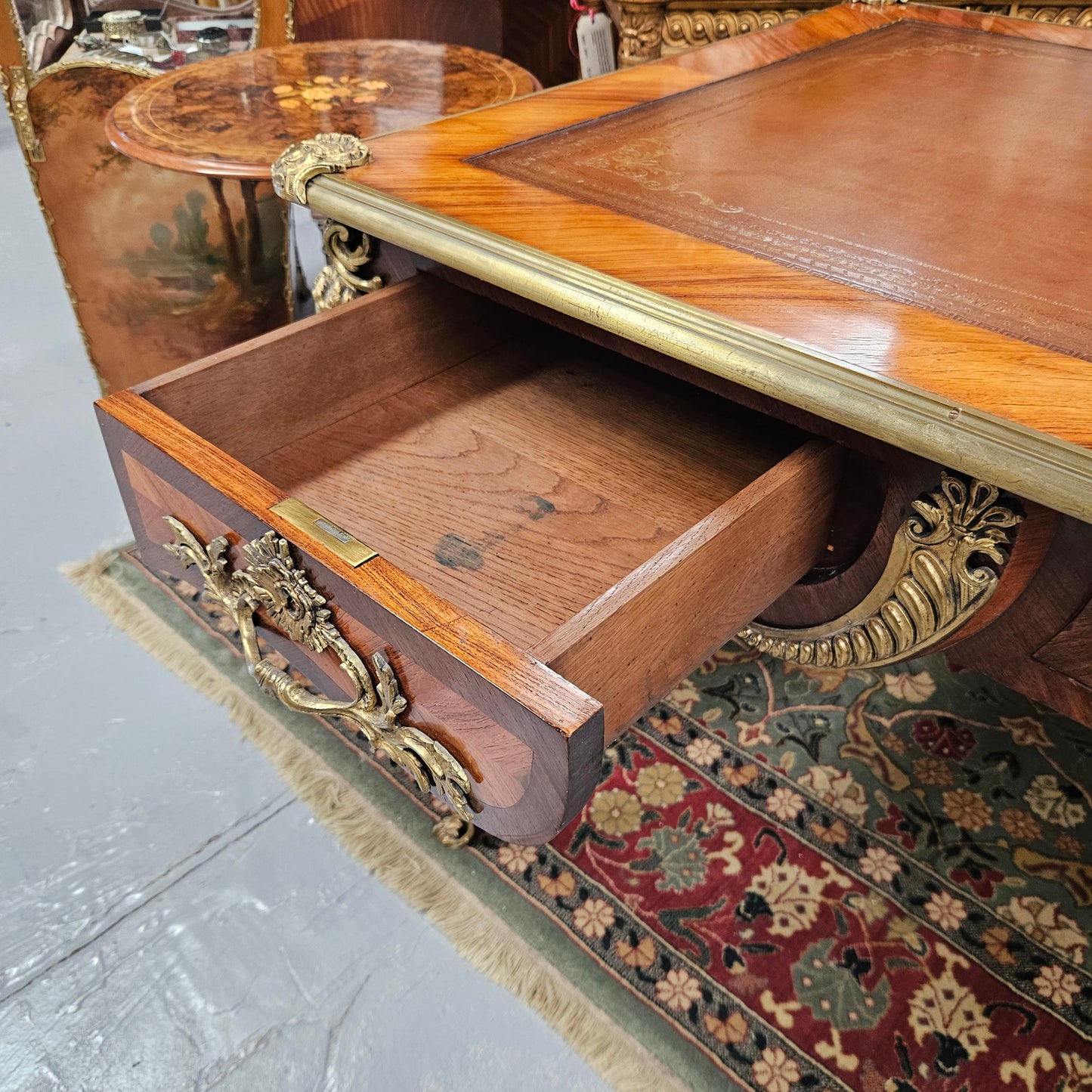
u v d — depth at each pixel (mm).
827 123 948
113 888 882
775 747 1020
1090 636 640
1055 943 845
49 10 1232
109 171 1325
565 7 2070
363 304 816
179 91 1266
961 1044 774
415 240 740
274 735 1018
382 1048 774
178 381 703
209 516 621
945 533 608
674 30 1558
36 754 998
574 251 693
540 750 464
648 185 808
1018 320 611
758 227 731
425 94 1298
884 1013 795
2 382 1575
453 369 922
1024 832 938
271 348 758
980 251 700
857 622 714
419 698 538
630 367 944
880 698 1076
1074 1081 752
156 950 837
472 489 780
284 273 1485
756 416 879
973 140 908
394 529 737
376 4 1973
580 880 893
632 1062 762
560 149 885
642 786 978
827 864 908
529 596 691
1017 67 1117
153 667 1097
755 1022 788
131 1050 772
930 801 966
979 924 859
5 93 1240
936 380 549
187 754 1001
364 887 887
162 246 1398
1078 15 1439
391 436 831
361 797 960
